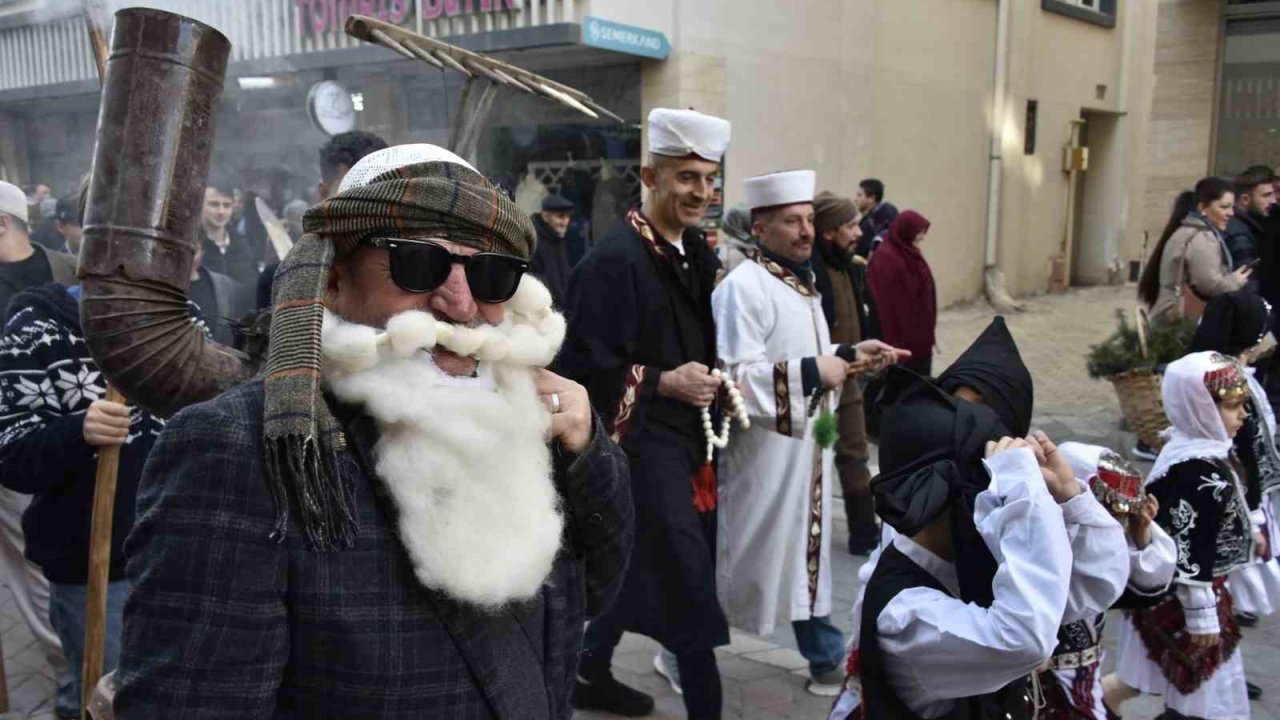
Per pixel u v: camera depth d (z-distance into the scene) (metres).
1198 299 6.48
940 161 13.38
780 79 10.45
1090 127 17.08
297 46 7.45
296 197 6.94
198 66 1.52
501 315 1.36
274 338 1.20
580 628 1.49
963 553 1.96
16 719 3.58
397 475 1.20
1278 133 10.41
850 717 2.16
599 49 8.48
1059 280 15.98
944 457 2.02
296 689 1.21
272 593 1.16
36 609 3.54
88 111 7.35
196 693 1.13
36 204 7.72
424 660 1.22
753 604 3.59
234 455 1.17
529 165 9.80
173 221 1.48
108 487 2.52
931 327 6.82
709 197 3.30
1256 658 4.03
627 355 3.20
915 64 12.65
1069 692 2.18
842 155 11.59
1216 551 2.91
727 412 3.39
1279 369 6.26
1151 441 5.98
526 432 1.33
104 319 1.45
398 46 2.00
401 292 1.27
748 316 3.52
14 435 2.73
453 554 1.20
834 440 3.61
